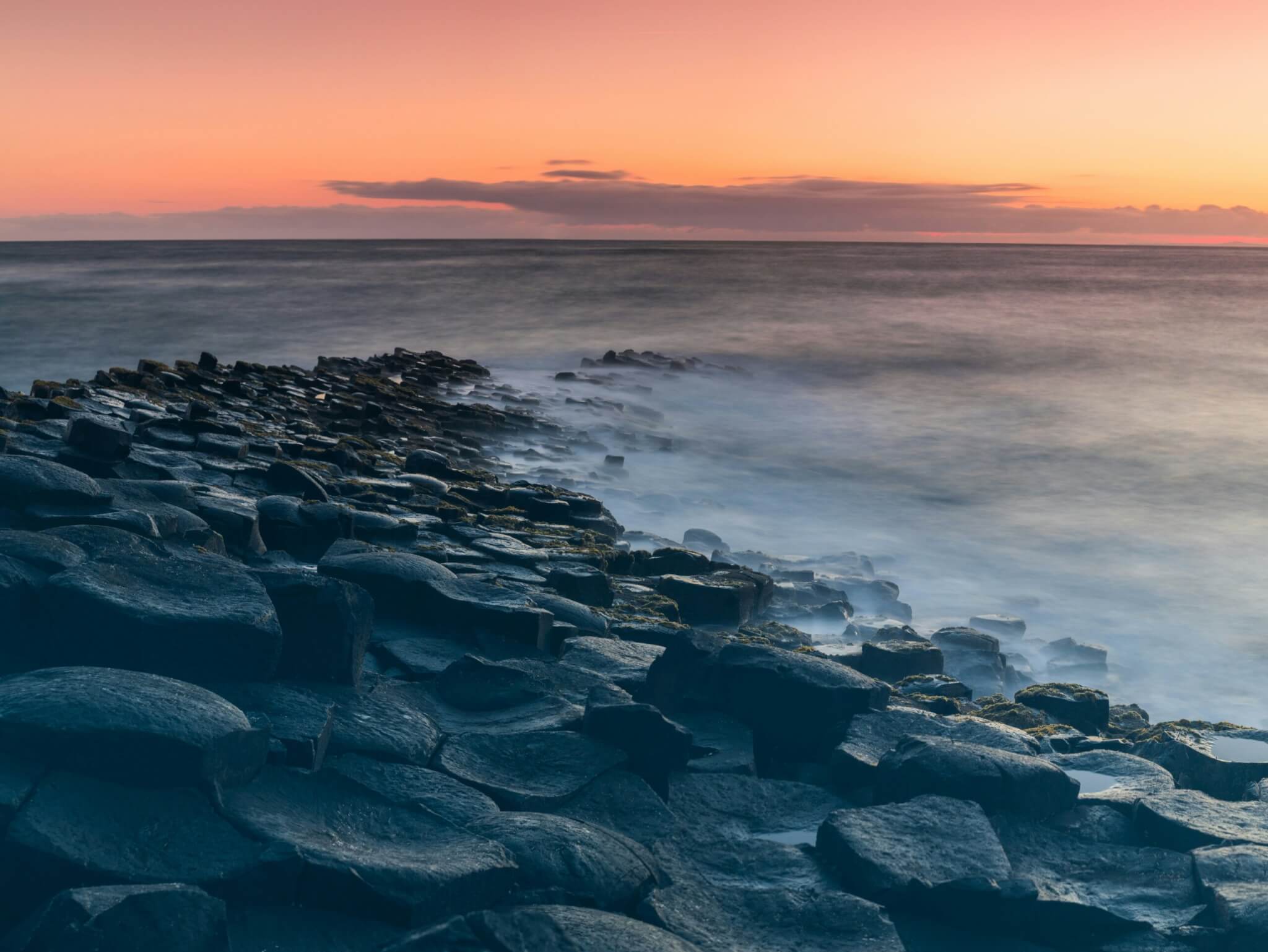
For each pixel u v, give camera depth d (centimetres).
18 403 1469
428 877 462
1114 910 531
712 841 588
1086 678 1481
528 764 622
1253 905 513
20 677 519
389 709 640
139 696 504
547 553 1225
